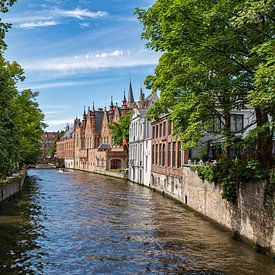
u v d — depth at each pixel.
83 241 16.52
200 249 15.10
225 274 12.18
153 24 17.58
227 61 15.18
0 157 19.83
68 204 28.17
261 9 11.45
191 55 15.38
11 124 22.53
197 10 14.71
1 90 18.89
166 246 15.62
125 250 15.07
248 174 15.34
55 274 12.27
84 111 109.69
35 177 63.22
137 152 51.06
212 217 20.41
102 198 32.12
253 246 15.08
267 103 12.53
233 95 16.56
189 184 25.83
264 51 12.12
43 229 18.91
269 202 13.73
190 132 16.75
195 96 16.30
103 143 92.75
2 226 19.48
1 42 14.85
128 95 104.44
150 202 29.44
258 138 16.06
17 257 14.04
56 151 149.88
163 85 19.75
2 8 13.89
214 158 28.19
